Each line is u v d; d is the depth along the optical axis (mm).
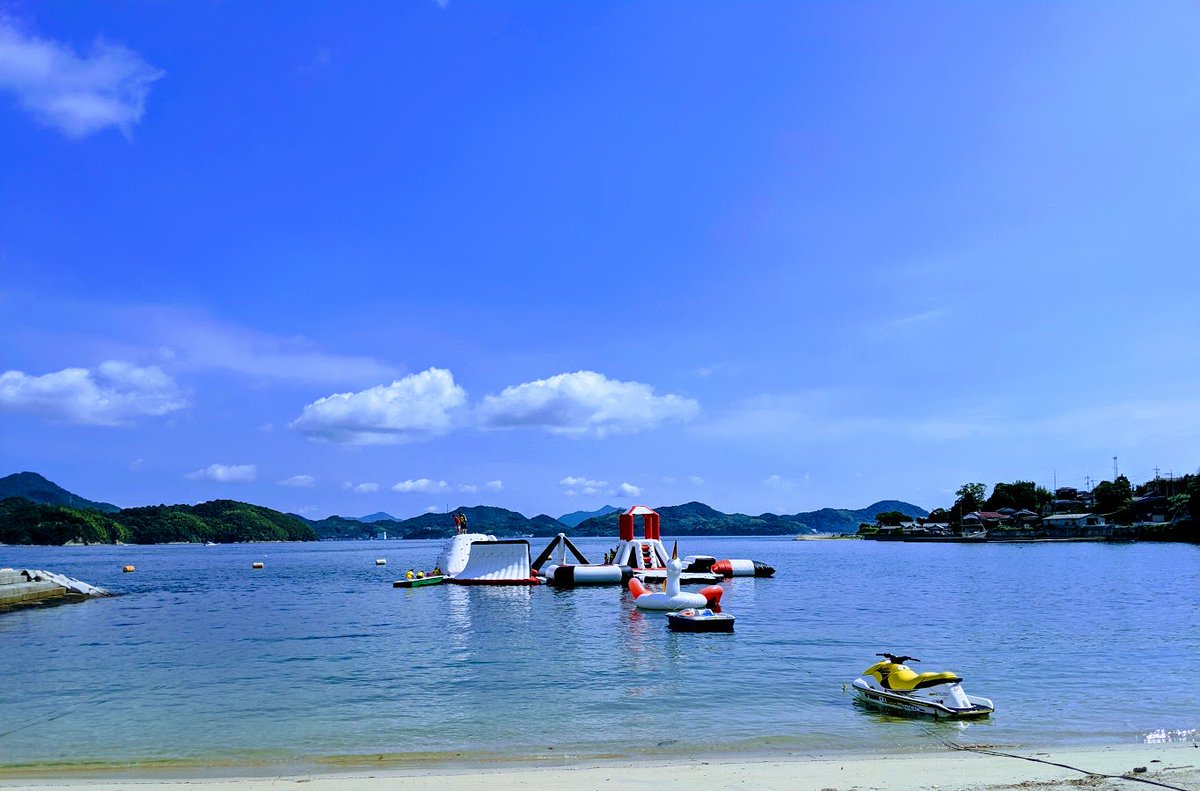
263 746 15867
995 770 12992
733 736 16250
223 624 38469
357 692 21078
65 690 21828
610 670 23906
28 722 18094
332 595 57375
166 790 12578
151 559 156500
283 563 133750
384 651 28375
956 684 17797
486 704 19453
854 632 32031
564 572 57938
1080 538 162750
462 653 27625
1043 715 17781
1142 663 24281
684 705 19125
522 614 40656
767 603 45719
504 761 14578
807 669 23797
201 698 20562
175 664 26094
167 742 16250
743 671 23547
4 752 15633
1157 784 11781
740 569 69500
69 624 39406
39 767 14562
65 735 16906
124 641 32344
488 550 62938
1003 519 193750
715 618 32469
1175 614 37625
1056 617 36844
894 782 12180
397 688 21547
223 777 13688
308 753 15320
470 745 15789
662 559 63781
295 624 37938
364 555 183375
